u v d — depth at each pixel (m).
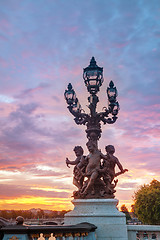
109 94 12.20
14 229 7.12
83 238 8.59
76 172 11.91
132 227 11.02
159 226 10.85
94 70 12.25
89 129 12.02
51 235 7.78
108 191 11.31
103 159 11.78
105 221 10.51
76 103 12.58
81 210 10.95
